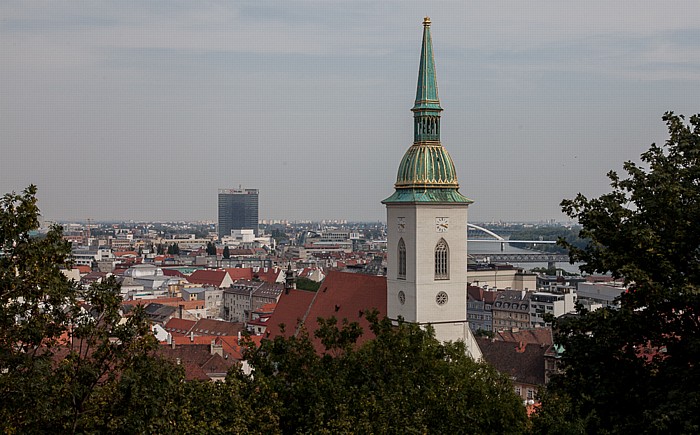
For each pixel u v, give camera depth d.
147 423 64.81
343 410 74.56
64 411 61.34
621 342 68.50
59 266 67.12
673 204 67.00
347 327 92.06
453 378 87.38
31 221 63.47
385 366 85.75
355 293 152.12
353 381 84.75
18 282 61.47
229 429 73.50
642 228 68.50
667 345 67.62
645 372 68.00
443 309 132.25
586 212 73.62
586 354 70.25
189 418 72.31
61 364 63.47
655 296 64.25
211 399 77.50
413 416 75.06
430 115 132.88
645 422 62.53
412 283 131.00
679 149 70.62
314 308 160.38
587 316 71.25
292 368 86.69
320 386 81.31
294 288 181.50
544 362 187.75
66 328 65.44
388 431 74.19
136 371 65.56
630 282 67.25
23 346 63.62
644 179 71.69
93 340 65.62
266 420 76.62
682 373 64.19
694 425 58.28
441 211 131.25
